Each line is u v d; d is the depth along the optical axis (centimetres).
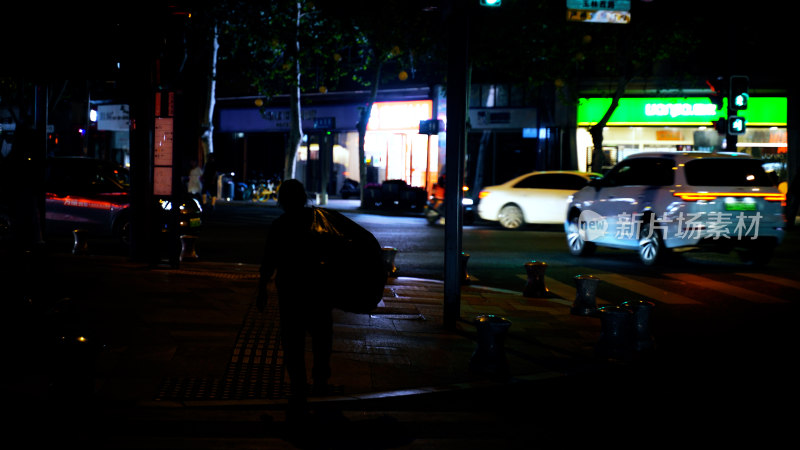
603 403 588
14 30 995
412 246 1697
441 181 2283
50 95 2397
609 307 739
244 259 1387
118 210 1501
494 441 492
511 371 675
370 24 2794
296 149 3114
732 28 2089
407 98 3566
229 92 4041
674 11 2636
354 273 552
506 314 945
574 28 2695
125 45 1124
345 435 495
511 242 1820
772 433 511
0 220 1477
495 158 3366
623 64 2777
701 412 563
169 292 957
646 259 1402
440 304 984
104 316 805
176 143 1154
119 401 543
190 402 545
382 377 636
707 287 1172
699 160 1345
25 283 962
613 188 1478
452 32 812
